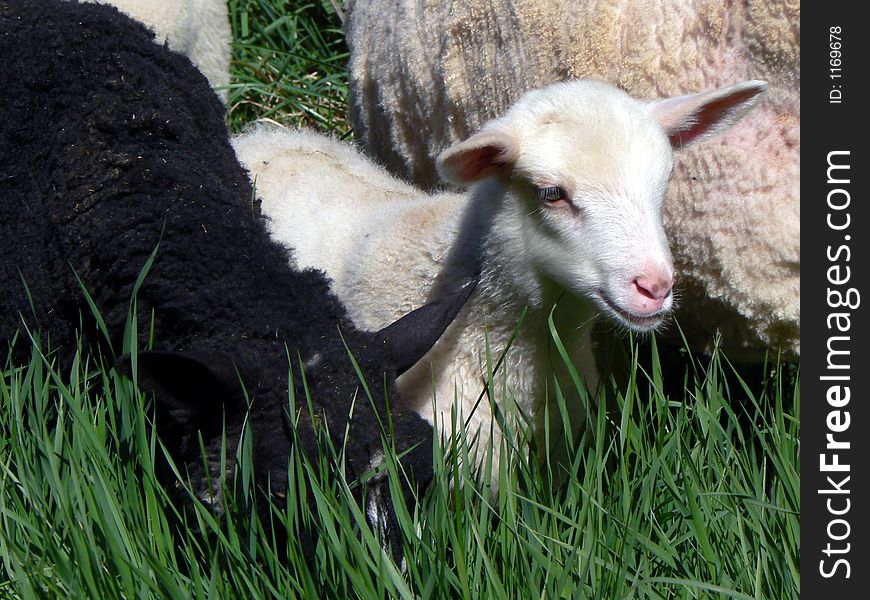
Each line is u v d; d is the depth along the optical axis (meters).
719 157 4.88
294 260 4.67
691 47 5.03
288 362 4.00
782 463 4.27
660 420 4.42
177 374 3.79
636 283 4.46
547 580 3.78
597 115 4.66
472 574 3.88
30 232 4.55
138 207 4.44
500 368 4.99
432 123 6.10
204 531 3.81
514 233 4.83
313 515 3.88
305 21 8.87
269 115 8.30
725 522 4.18
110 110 4.59
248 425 3.75
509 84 5.57
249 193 4.86
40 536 3.89
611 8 5.17
